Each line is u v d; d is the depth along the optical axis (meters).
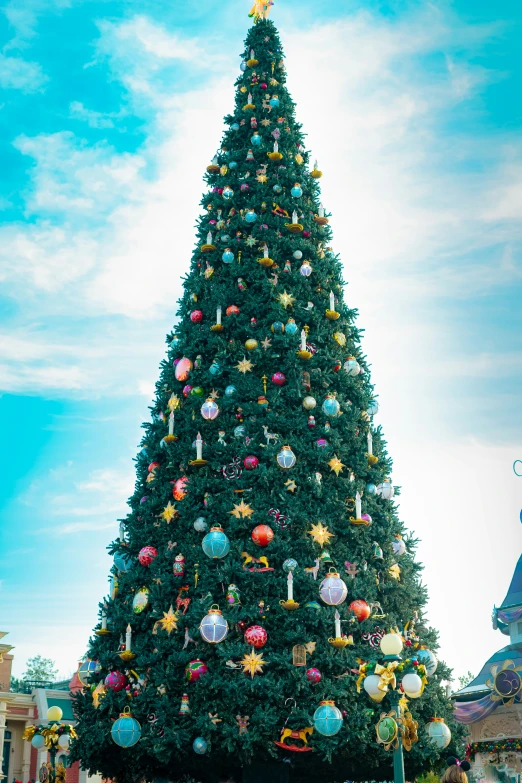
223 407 18.16
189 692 15.77
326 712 14.72
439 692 17.39
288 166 21.47
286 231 20.33
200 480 17.38
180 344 19.56
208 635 15.18
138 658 16.38
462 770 11.49
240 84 23.17
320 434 18.02
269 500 17.05
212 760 16.08
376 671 13.08
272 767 16.38
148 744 15.67
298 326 19.16
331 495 17.45
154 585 17.02
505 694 19.64
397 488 19.06
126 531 18.81
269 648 15.75
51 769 18.50
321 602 16.48
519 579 22.50
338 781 18.94
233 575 16.16
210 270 20.28
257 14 24.22
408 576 18.58
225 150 22.27
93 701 17.27
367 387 20.06
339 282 20.69
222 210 21.16
